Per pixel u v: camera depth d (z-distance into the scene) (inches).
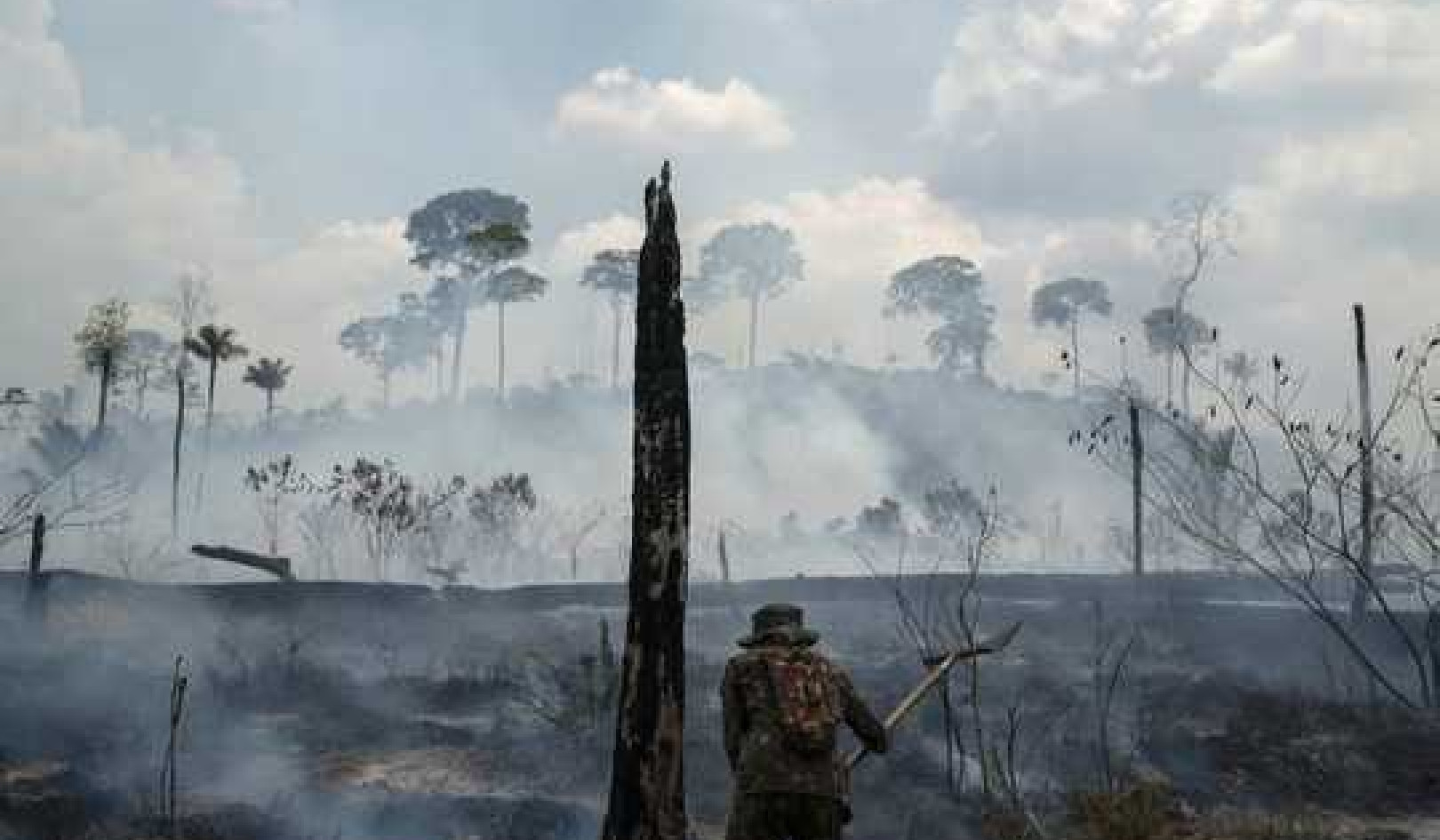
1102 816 280.2
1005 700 473.7
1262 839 290.0
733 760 175.5
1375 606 655.1
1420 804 343.3
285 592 778.8
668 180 208.5
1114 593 860.6
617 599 918.4
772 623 183.2
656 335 203.2
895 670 545.3
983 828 292.5
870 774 355.3
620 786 195.9
